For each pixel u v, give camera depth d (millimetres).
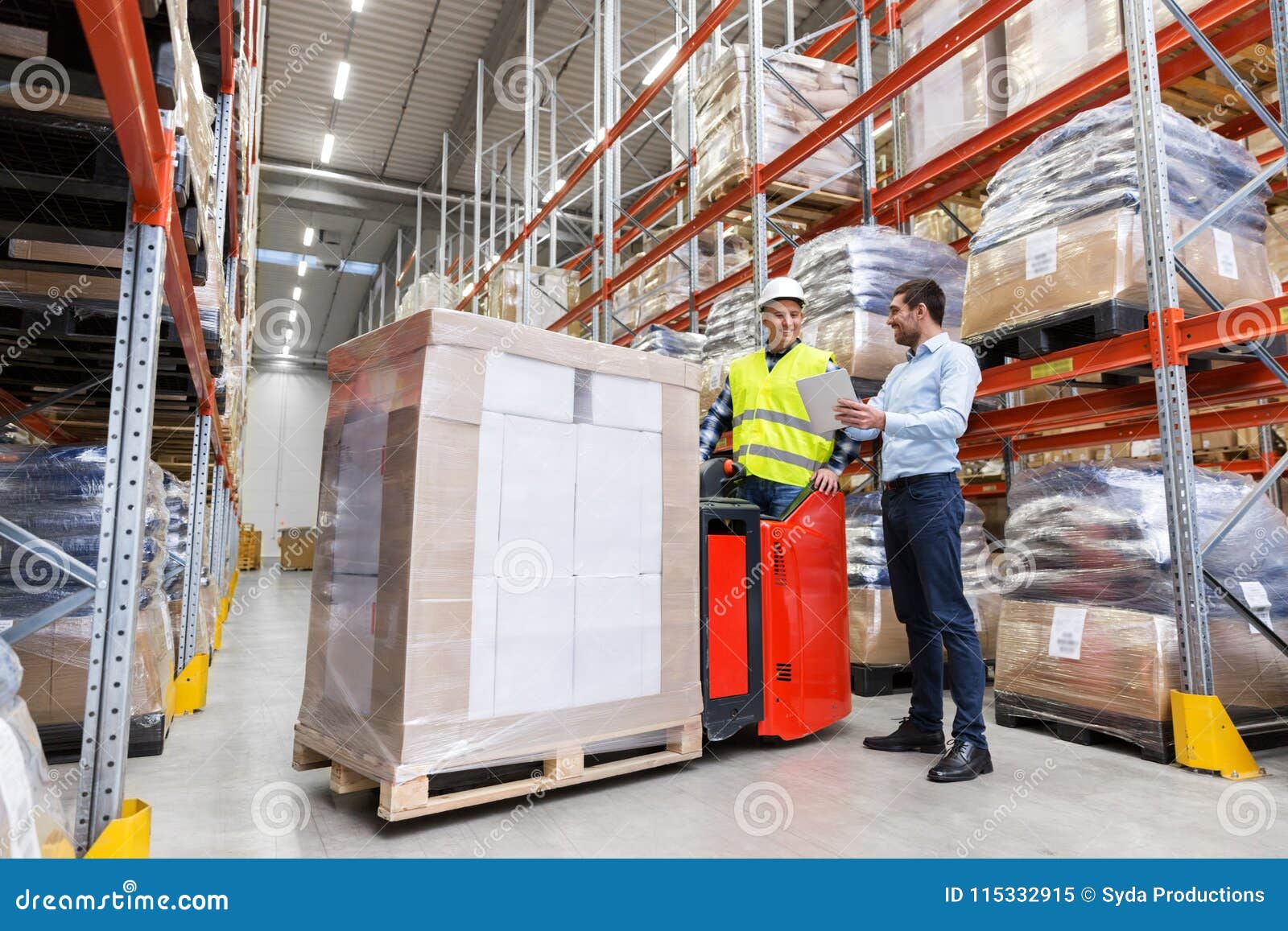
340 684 2512
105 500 1813
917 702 3096
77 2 1264
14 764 1184
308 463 25625
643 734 2705
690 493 2961
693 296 6902
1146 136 2953
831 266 4320
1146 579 3037
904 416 2834
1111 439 5043
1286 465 2811
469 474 2346
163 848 2072
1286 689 3088
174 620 4297
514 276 9594
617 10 8984
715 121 5430
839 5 9484
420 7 10930
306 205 15117
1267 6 3191
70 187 2084
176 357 3641
